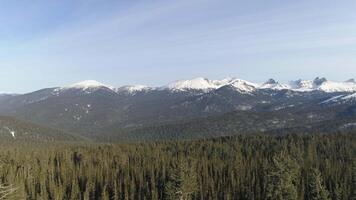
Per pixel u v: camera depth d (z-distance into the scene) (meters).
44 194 149.38
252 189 151.12
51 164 181.75
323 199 109.25
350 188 140.88
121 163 186.00
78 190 156.88
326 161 164.12
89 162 187.62
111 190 162.38
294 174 107.31
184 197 124.62
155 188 157.38
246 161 179.62
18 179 145.00
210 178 158.00
